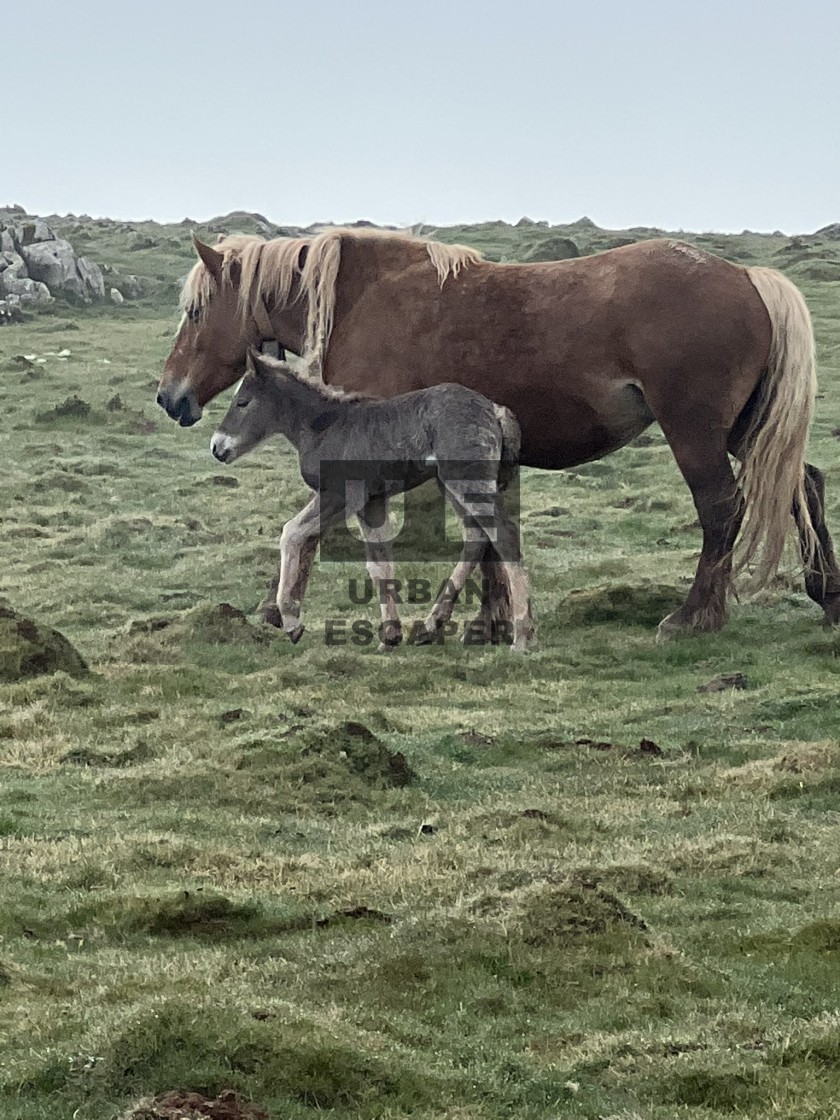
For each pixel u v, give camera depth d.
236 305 17.92
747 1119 6.05
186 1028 6.33
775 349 16.31
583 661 16.17
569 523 25.50
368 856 9.77
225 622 17.20
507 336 16.59
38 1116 5.92
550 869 9.05
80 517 26.62
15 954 7.83
